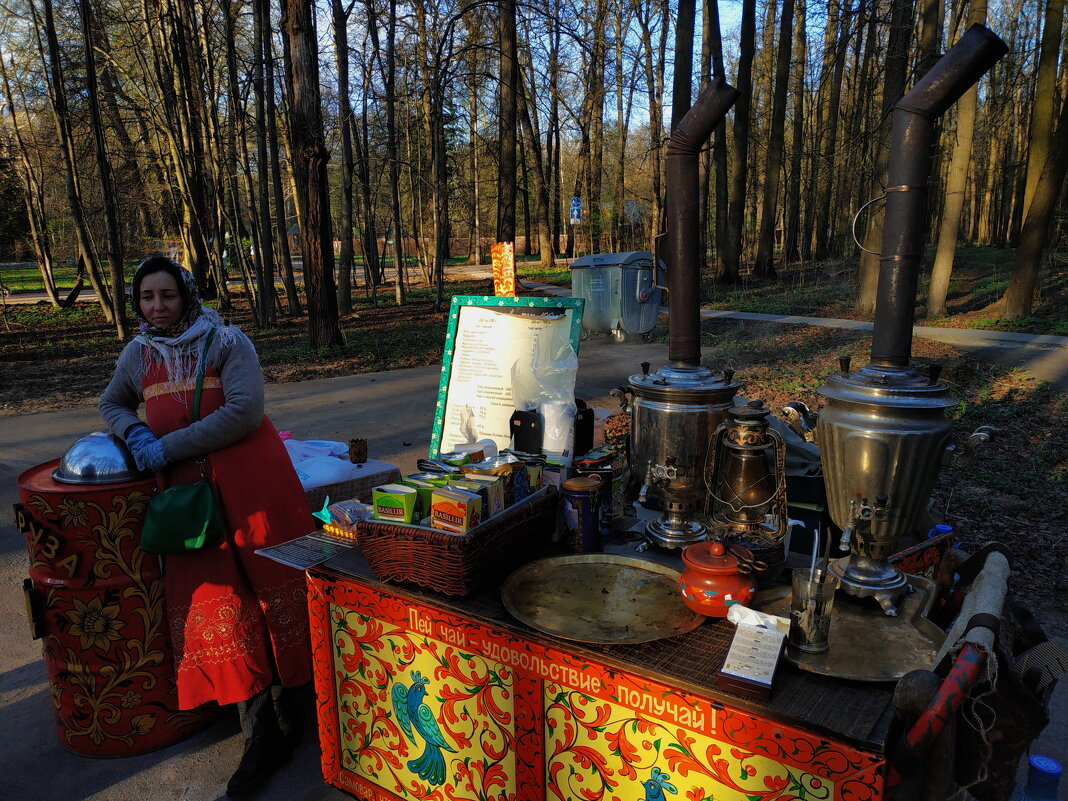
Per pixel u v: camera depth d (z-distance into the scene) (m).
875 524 1.60
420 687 1.93
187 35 15.33
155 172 20.39
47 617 2.36
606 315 12.43
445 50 16.53
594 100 23.05
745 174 19.39
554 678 1.64
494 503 1.92
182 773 2.38
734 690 1.37
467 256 38.12
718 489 1.94
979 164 32.34
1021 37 22.67
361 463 3.31
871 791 1.25
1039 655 1.33
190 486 2.16
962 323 12.73
